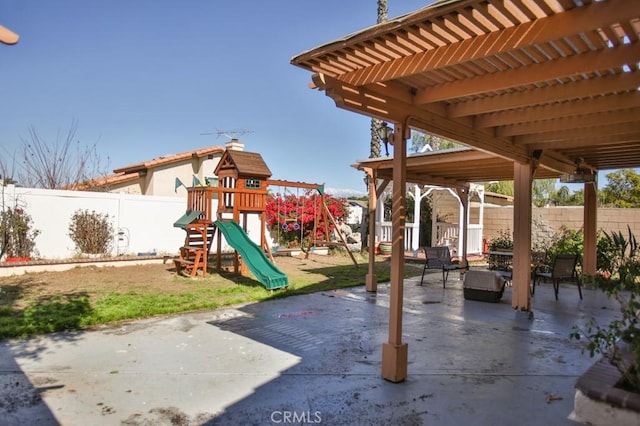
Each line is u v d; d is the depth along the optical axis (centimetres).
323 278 967
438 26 256
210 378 374
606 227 1202
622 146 650
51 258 957
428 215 1702
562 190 2612
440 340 508
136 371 386
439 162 750
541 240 1220
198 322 561
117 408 312
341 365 414
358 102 342
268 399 334
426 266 934
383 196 1530
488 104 400
